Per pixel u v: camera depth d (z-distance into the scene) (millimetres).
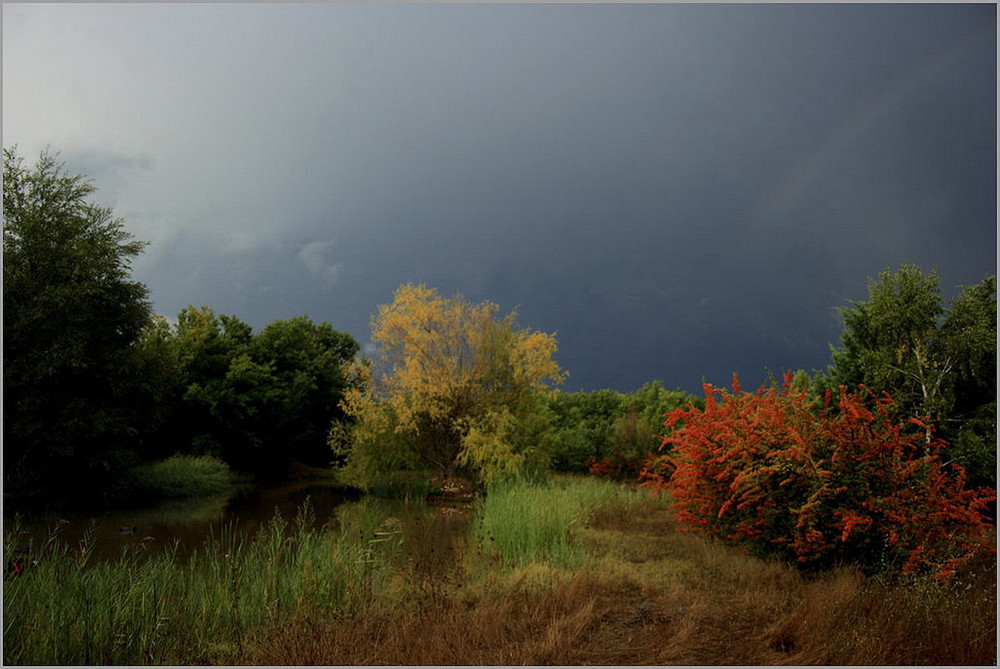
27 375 16406
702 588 6996
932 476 7363
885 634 4969
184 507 17844
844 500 7258
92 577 6637
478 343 20703
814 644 5039
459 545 10438
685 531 10055
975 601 5742
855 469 7301
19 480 16469
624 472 20750
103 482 17875
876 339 11656
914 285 10781
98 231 19219
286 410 30094
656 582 7180
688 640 5316
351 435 21062
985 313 10109
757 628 5598
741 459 8055
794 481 7668
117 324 19062
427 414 20844
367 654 5176
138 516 15914
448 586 7328
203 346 28859
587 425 26484
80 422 16875
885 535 7043
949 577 6293
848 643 4953
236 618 6215
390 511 16438
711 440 8805
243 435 28219
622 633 5641
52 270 17500
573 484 16094
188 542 11891
